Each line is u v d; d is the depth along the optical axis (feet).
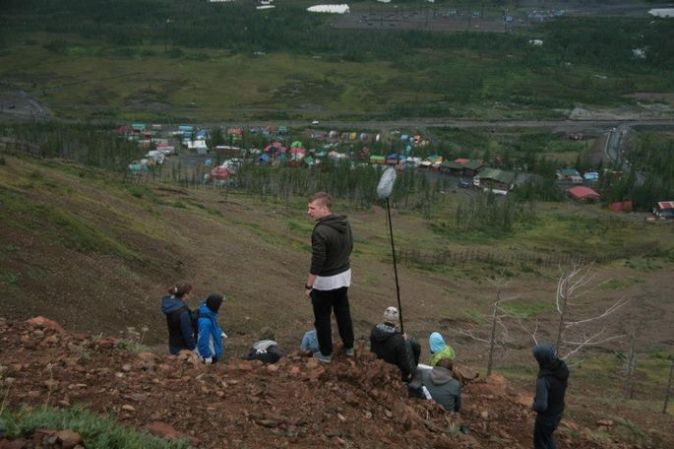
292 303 162.20
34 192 174.50
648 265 327.26
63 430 19.16
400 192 519.60
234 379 28.17
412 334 168.55
